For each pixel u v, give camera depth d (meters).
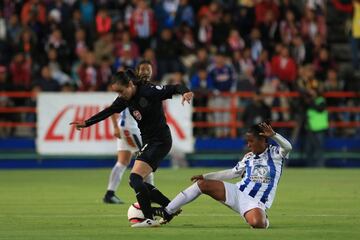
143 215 40.66
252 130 38.69
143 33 93.19
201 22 94.69
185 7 96.44
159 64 88.06
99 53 89.81
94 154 85.50
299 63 94.62
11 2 95.94
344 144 89.75
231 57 91.19
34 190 61.81
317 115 86.31
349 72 94.69
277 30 96.88
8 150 86.25
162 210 39.78
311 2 102.81
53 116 85.00
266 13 97.06
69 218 44.31
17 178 73.50
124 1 99.19
